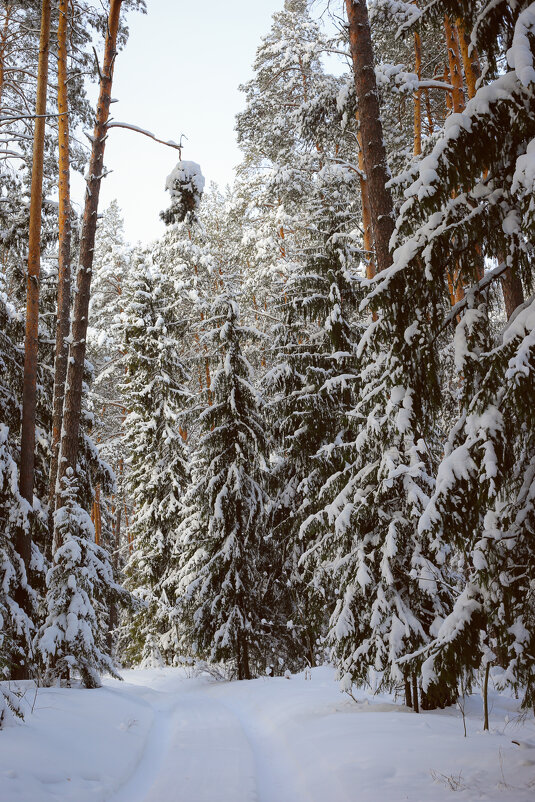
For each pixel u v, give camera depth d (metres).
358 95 9.95
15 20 17.22
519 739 6.57
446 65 18.88
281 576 18.34
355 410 10.10
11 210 17.17
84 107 18.62
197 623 17.45
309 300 16.23
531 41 4.99
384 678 8.81
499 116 5.23
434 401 6.34
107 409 36.31
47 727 7.12
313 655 17.42
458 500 5.15
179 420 18.83
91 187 13.45
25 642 11.64
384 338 6.30
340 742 7.08
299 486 15.66
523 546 4.80
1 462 12.52
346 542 9.99
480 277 6.09
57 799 5.04
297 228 26.88
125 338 24.94
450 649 5.06
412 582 8.97
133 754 7.39
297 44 24.22
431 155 5.28
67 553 12.03
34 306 13.98
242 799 5.58
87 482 15.93
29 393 13.59
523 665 4.64
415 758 6.06
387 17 14.62
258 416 18.70
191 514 20.27
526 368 4.39
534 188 4.41
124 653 22.92
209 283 31.88
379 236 9.42
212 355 18.91
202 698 14.26
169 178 11.10
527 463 5.04
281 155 24.11
